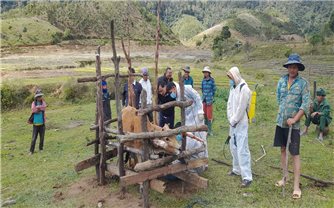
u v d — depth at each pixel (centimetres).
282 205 625
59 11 13212
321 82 2623
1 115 2117
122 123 700
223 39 9294
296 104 651
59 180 809
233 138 740
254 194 674
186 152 661
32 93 2484
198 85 2808
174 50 11406
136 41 11656
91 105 2216
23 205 693
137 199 674
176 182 742
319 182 710
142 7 15125
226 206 629
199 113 774
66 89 2453
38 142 1245
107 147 786
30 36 10306
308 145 963
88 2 13975
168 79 788
